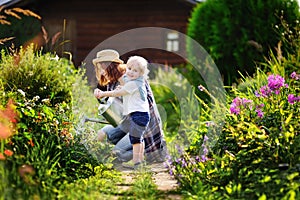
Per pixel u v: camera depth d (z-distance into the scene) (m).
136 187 5.77
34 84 8.45
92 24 18.83
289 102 6.43
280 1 11.85
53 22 18.78
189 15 18.73
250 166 5.62
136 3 18.86
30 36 15.41
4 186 4.79
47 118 6.68
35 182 5.16
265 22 11.84
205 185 5.56
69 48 18.67
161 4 18.81
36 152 5.84
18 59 8.70
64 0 18.77
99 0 18.84
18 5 17.27
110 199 5.43
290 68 9.76
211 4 12.29
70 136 6.71
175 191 5.79
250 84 8.43
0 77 8.25
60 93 8.73
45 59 9.07
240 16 12.02
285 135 5.68
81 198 5.13
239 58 11.92
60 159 6.43
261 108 6.75
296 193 5.00
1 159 5.24
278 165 5.50
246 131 6.41
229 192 5.12
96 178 6.22
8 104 6.12
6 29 14.33
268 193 5.04
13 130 5.94
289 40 11.59
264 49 11.81
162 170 7.01
